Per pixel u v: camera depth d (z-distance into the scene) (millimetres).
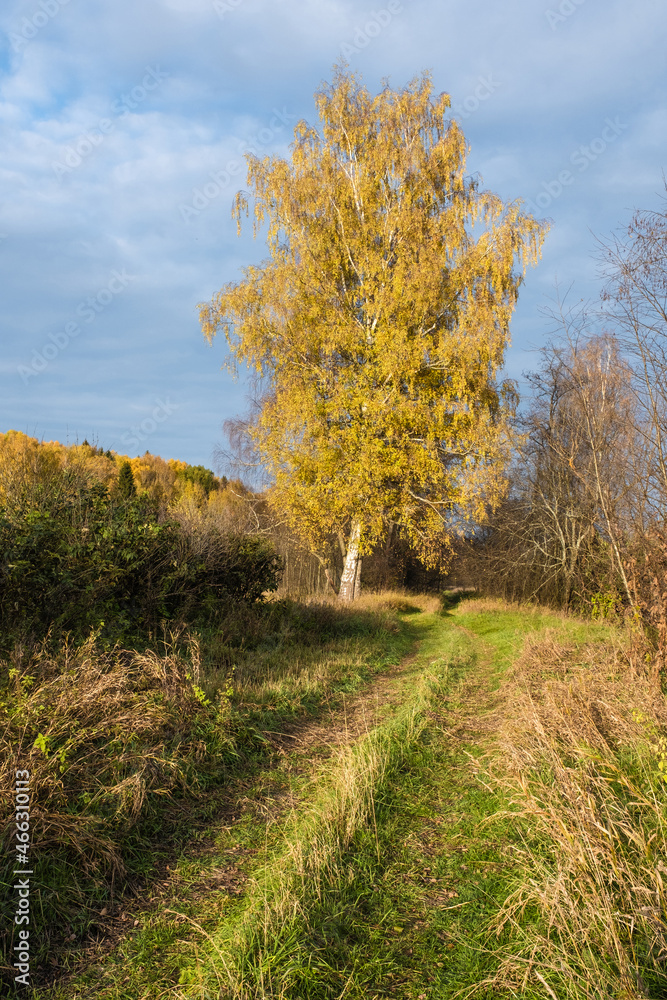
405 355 17797
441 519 19766
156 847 3641
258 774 4871
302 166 19797
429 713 6535
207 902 3133
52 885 2959
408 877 3344
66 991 2463
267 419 19500
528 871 3146
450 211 19281
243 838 3826
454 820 4059
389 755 4984
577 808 3299
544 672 7887
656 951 2514
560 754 4277
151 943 2771
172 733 4867
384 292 18141
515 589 23766
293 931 2664
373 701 7398
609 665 6836
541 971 2453
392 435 18281
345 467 18781
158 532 7891
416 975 2568
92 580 6527
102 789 3717
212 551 9562
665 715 4680
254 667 7578
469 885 3250
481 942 2777
